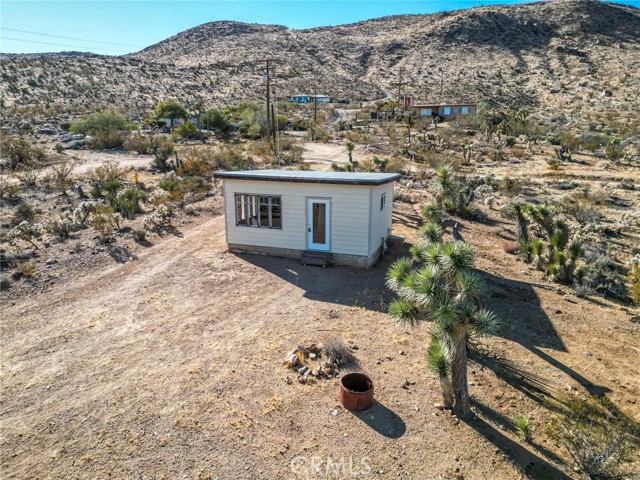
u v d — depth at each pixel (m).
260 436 6.41
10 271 12.57
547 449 6.29
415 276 6.58
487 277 12.62
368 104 80.38
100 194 21.75
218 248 15.26
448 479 5.67
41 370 8.21
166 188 22.61
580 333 9.80
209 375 7.91
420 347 8.90
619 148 35.06
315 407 7.02
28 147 31.19
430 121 58.81
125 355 8.68
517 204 15.64
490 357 8.67
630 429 6.77
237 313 10.48
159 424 6.69
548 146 41.38
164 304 11.01
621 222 18.75
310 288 11.99
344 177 13.91
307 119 61.50
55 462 6.01
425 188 24.95
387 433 6.46
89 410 7.05
